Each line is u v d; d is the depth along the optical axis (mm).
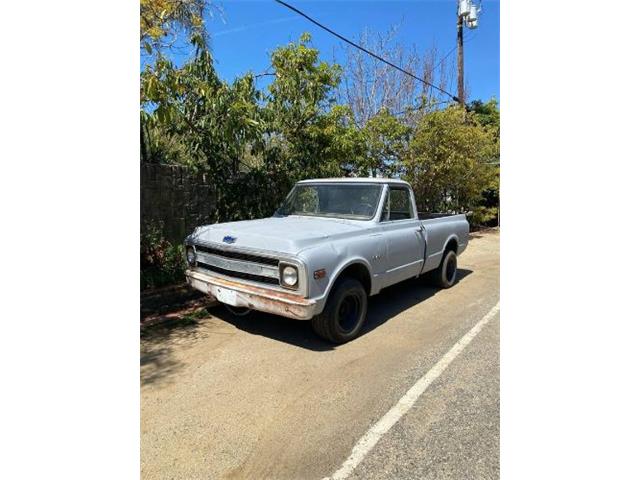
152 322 4727
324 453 2490
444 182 12273
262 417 2861
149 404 3020
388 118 11625
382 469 2355
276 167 7375
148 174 6000
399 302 5809
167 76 4984
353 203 5035
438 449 2521
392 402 3061
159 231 6098
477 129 12453
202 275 4445
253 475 2305
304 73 7469
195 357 3830
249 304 3895
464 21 14086
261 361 3752
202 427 2740
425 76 15352
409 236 5211
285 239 3742
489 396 3145
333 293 3967
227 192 6793
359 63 14859
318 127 7586
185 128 6105
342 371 3559
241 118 5648
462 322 4922
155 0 4910
